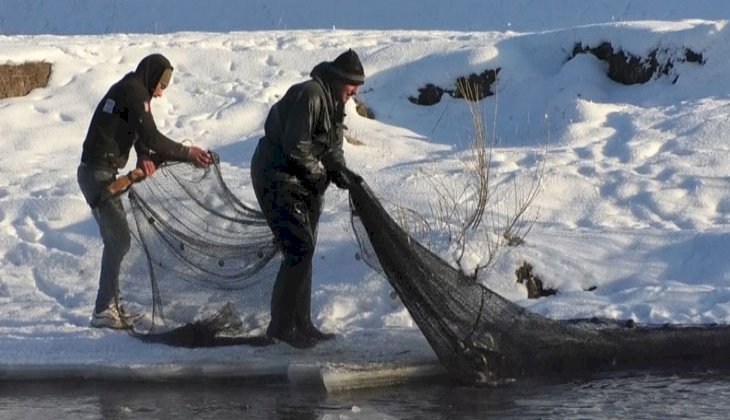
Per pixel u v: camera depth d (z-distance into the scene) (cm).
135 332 874
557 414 721
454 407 736
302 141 797
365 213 791
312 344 839
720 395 760
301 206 827
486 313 801
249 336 854
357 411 724
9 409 742
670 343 845
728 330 855
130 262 887
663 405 738
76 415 727
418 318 783
